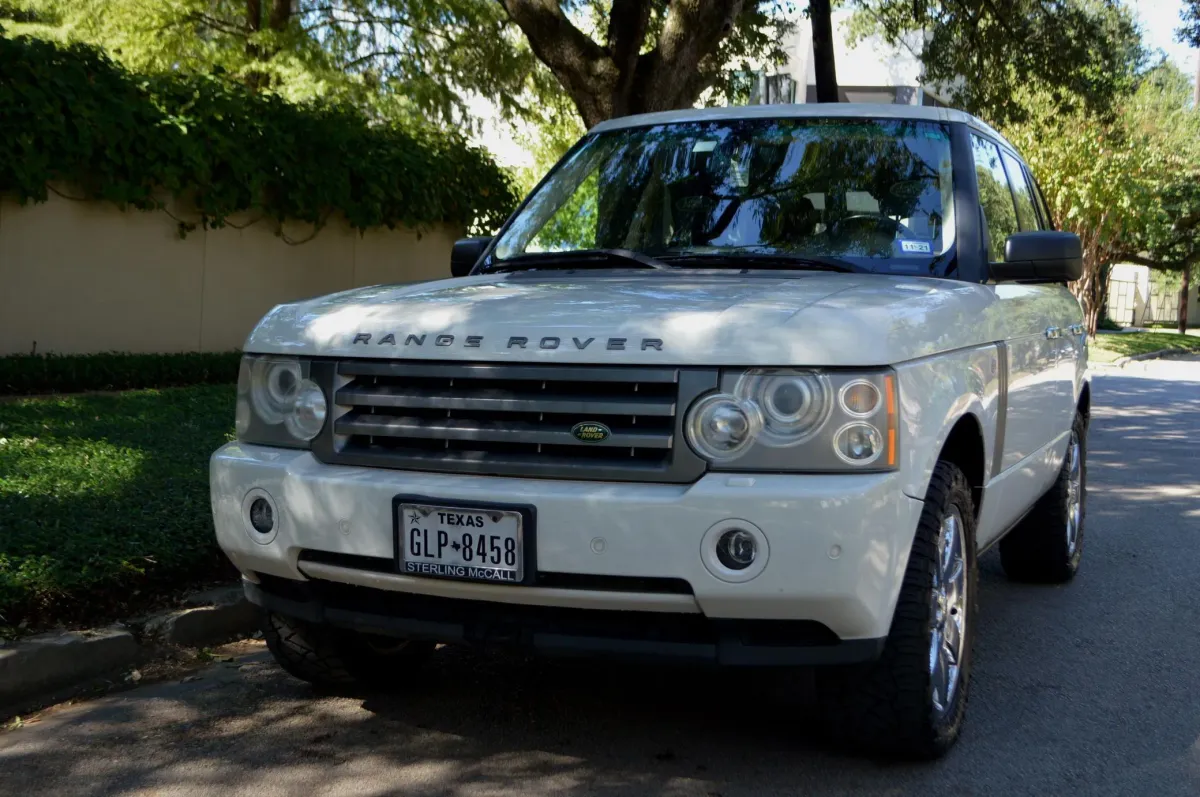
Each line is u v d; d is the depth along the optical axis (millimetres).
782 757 3783
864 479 3184
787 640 3275
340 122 12828
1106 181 25469
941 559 3586
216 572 5320
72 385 9891
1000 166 5406
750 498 3123
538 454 3330
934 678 3600
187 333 11867
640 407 3217
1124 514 8203
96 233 10938
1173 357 29047
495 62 17656
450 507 3328
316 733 3982
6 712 4121
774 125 4996
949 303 3828
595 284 3889
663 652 3287
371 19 17672
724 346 3211
